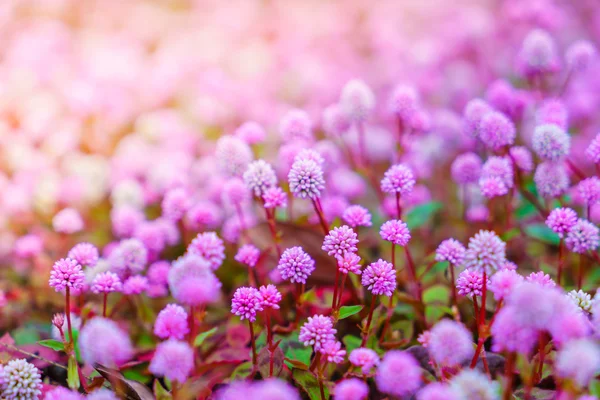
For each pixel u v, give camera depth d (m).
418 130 0.44
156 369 0.33
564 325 0.32
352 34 0.73
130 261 0.38
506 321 0.32
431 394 0.32
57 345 0.35
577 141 0.47
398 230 0.36
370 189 0.49
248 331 0.39
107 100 0.52
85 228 0.46
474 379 0.32
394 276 0.35
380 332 0.38
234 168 0.40
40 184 0.46
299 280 0.35
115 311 0.39
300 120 0.42
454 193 0.48
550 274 0.40
